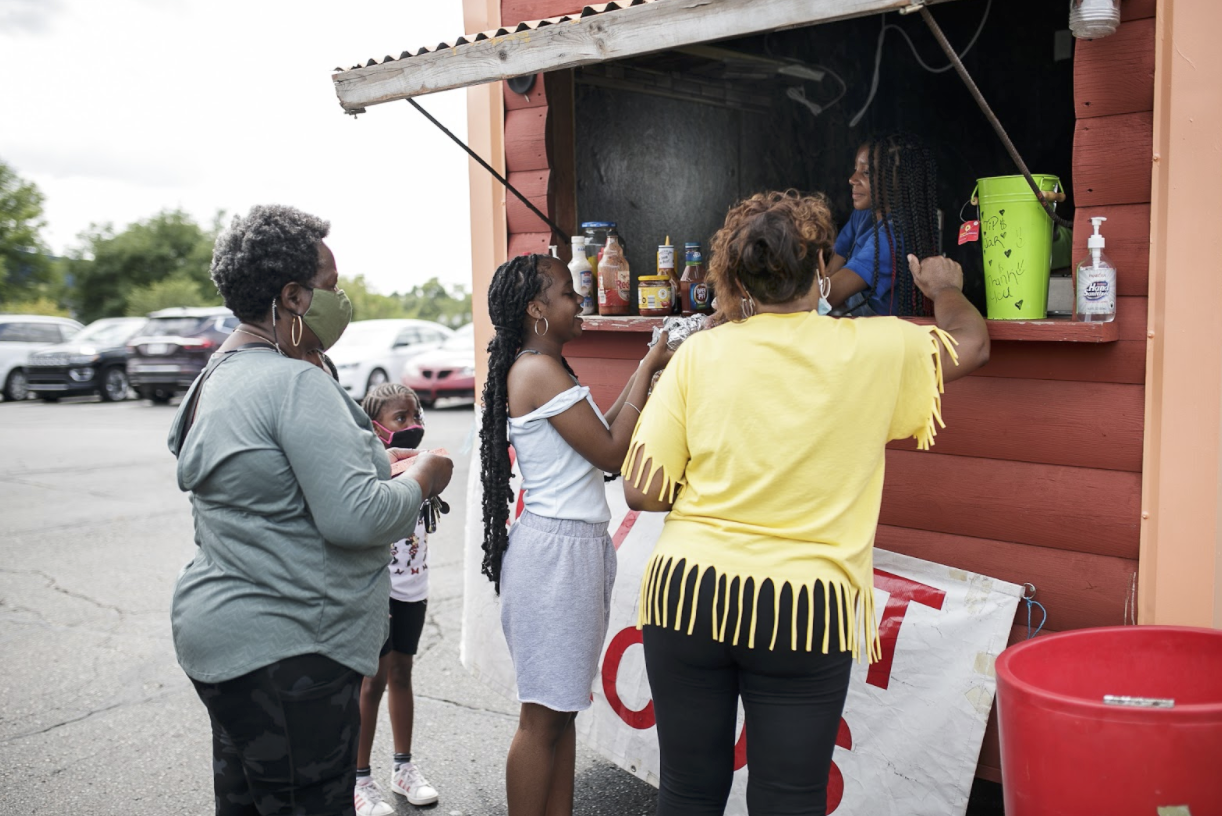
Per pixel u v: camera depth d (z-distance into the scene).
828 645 1.83
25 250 32.62
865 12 1.80
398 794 3.24
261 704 1.87
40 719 3.86
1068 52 4.25
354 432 1.90
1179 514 2.23
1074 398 2.36
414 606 3.10
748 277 1.91
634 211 3.75
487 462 2.50
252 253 1.91
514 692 3.19
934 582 2.55
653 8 2.06
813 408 1.83
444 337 15.70
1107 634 1.98
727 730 2.00
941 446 2.58
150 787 3.32
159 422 13.41
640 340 3.19
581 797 3.21
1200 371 2.17
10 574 5.88
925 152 2.73
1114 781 1.65
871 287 2.69
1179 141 2.14
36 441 11.53
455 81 2.47
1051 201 2.29
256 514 1.86
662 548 1.98
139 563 6.11
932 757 2.48
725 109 4.15
